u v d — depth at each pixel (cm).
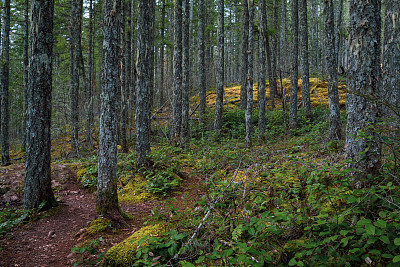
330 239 239
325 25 792
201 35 1548
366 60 358
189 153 1018
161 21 2378
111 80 493
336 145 622
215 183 501
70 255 391
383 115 355
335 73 771
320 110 1435
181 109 1204
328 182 372
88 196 712
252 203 396
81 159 1154
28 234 459
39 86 538
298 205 349
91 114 1905
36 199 547
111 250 346
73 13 1323
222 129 1401
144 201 645
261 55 1173
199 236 348
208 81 2762
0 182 678
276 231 294
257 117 1516
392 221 250
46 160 558
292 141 929
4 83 1255
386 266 224
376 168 342
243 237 330
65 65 2259
